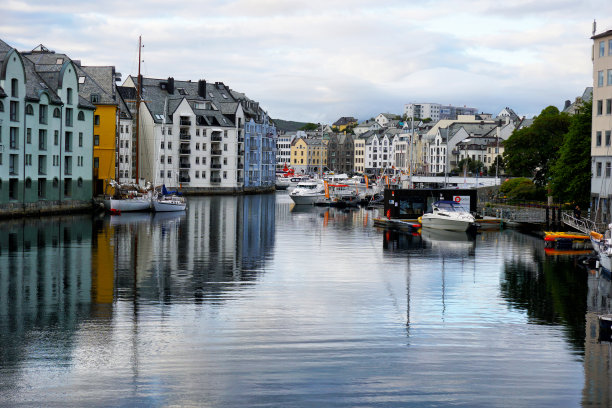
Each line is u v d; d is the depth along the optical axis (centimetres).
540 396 2353
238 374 2527
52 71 9525
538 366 2656
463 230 7575
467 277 4572
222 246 6112
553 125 11112
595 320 3391
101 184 12225
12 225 7569
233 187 17438
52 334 3017
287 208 12075
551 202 8938
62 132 9400
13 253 5447
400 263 5184
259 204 13050
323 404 2270
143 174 16212
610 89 7231
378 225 8606
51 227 7488
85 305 3588
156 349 2811
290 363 2656
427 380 2492
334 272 4725
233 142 17412
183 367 2595
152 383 2433
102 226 7750
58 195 9375
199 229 7669
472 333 3122
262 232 7512
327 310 3534
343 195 13700
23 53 12481
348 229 8038
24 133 8562
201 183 16912
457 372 2578
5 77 8169
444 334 3100
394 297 3888
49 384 2414
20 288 4022
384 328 3191
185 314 3406
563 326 3269
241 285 4191
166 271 4672
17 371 2536
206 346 2858
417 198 8700
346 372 2562
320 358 2720
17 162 8456
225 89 19000
